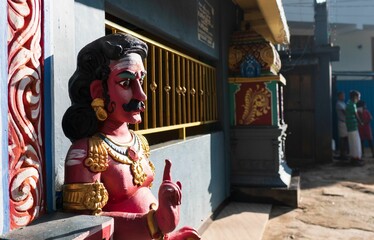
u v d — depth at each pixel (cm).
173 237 175
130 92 162
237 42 559
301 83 933
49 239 120
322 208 509
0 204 124
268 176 538
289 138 940
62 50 170
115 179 157
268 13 456
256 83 550
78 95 163
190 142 382
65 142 171
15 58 138
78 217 144
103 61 160
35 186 146
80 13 194
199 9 427
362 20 1352
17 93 139
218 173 493
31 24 147
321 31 929
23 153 141
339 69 1428
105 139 161
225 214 474
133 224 146
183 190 357
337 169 823
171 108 359
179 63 372
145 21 279
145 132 286
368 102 1171
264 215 468
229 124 554
